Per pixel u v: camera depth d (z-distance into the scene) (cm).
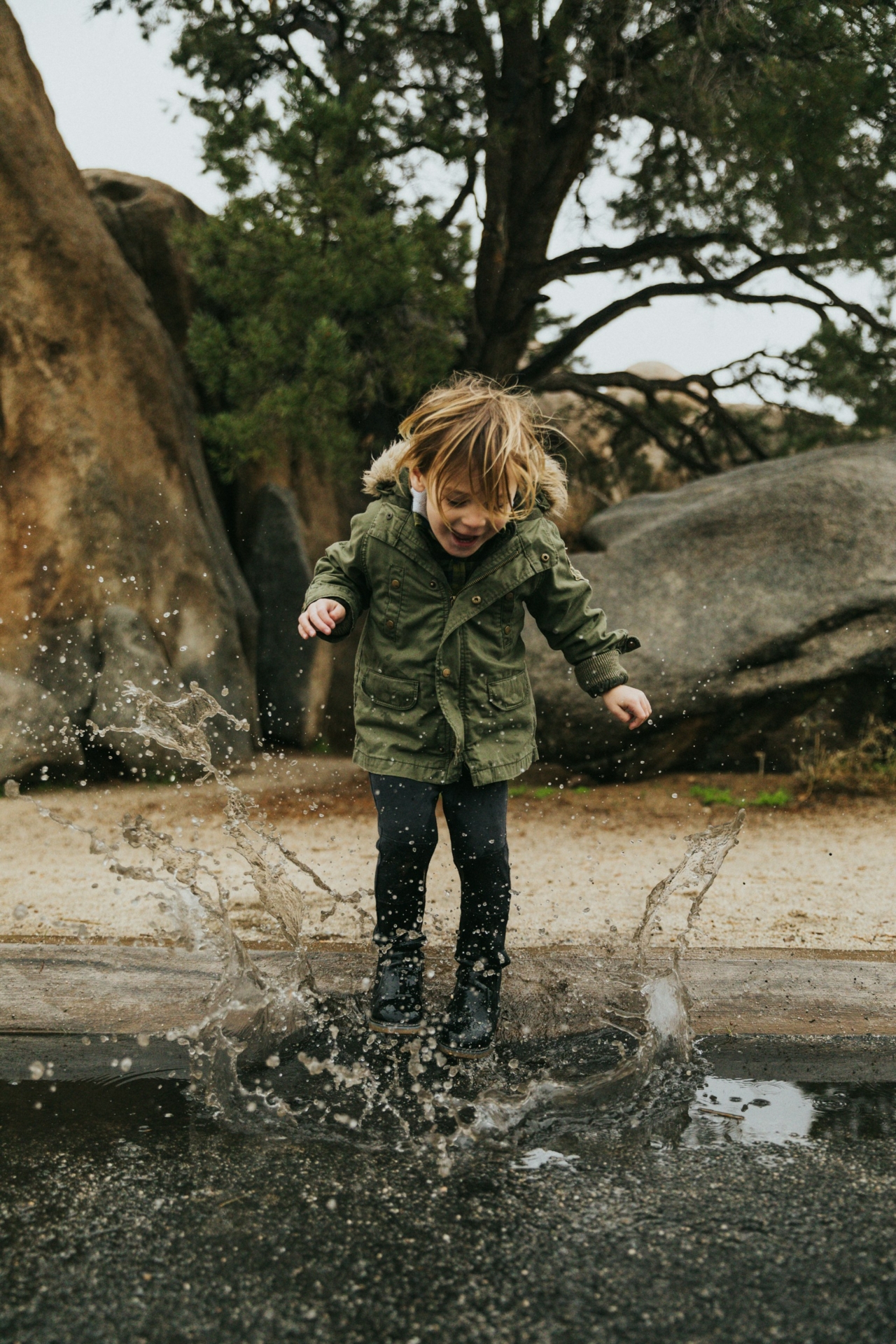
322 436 786
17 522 696
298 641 935
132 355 787
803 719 710
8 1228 154
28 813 582
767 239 934
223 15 939
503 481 210
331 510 1048
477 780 233
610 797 679
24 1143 184
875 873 428
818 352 1102
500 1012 244
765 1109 203
